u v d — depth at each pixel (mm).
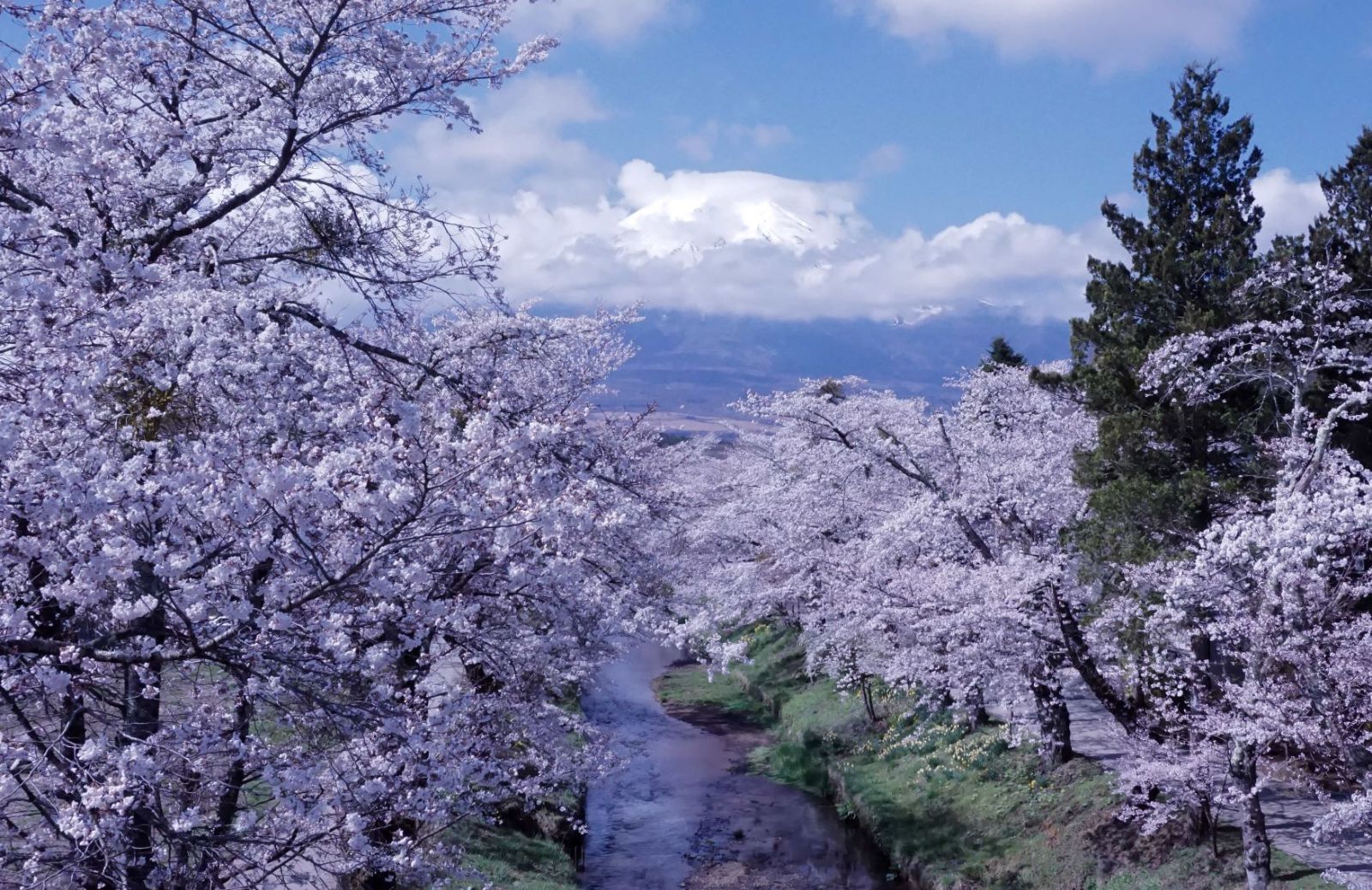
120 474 5832
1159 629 15641
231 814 7895
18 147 7051
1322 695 13047
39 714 7531
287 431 7191
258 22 8914
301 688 7250
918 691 27031
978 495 20219
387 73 9211
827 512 27203
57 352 6512
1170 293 21812
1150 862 16719
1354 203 21203
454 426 7633
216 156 9070
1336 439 17859
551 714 15656
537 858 19094
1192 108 23484
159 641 7109
